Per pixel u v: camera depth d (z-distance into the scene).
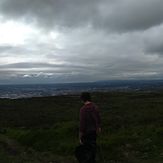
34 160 12.84
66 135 18.28
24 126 24.48
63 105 42.97
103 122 20.61
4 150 14.49
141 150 14.40
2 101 53.56
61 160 13.22
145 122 20.67
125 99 49.56
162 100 41.53
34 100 55.53
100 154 13.77
